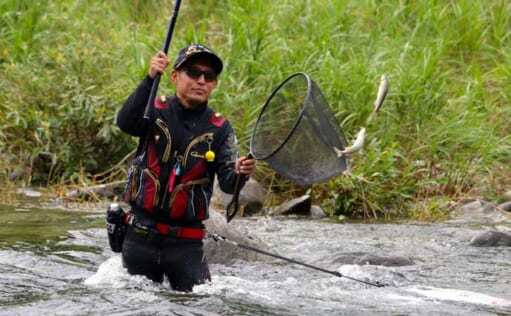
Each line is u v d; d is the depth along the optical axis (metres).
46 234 25.11
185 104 18.27
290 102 16.98
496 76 39.09
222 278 20.14
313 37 38.41
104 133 32.75
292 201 30.27
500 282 21.28
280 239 25.67
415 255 24.11
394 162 32.56
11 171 33.66
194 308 17.25
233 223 27.95
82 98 33.00
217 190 30.36
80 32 39.72
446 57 40.84
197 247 18.69
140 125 18.14
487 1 43.53
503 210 30.84
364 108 33.53
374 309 18.03
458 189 32.06
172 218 18.28
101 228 26.16
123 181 32.34
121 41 38.31
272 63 35.72
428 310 18.11
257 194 30.38
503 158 34.47
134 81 34.53
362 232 27.16
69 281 19.42
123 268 19.11
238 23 37.72
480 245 25.39
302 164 16.80
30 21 40.25
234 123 33.09
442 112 35.22
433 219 29.83
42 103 34.06
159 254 18.50
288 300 18.48
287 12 40.34
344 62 38.34
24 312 16.83
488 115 36.59
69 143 33.59
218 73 18.36
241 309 17.41
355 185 30.27
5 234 25.00
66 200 30.91
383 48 38.75
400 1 42.53
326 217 30.03
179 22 42.94
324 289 19.78
